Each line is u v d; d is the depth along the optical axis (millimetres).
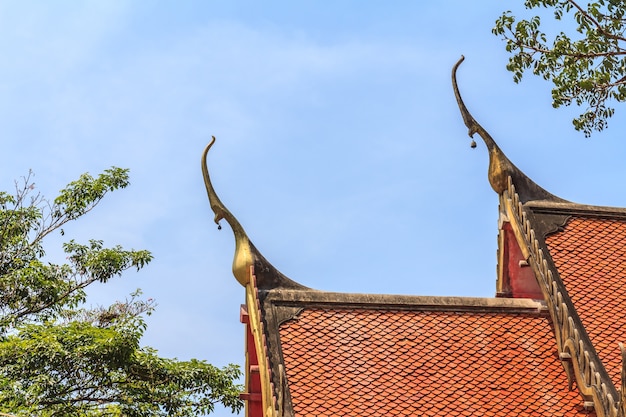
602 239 25234
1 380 32875
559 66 28047
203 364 36438
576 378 21766
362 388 21203
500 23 28422
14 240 37594
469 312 23453
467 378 21797
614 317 23047
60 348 33000
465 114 26672
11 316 36281
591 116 28484
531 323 23359
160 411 35406
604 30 27250
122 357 33656
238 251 23578
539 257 24156
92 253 38312
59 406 33781
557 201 25891
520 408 21281
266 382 21125
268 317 22391
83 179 38562
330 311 22891
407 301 23328
